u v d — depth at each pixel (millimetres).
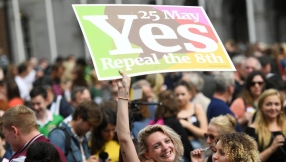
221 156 9844
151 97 19297
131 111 13891
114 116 14836
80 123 14094
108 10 10891
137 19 11008
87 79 34219
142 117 17156
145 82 19000
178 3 61938
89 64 39906
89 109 14062
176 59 10852
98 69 10273
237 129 16188
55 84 28016
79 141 14328
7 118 11055
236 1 63562
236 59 24469
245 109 18312
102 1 62531
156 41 10898
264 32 60438
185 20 11336
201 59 11000
